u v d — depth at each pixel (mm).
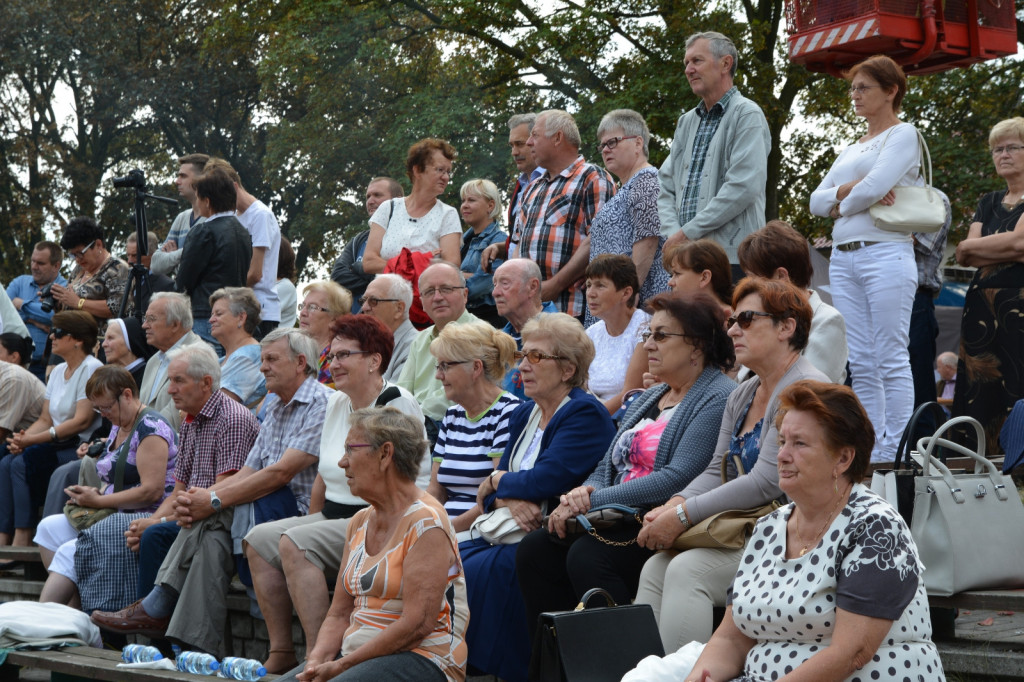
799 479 3062
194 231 7445
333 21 19297
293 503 5590
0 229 24391
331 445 5336
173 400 6367
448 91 18984
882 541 2941
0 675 5941
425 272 6043
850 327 5770
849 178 5730
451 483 5105
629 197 6066
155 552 5773
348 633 4016
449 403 5895
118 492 6391
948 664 3893
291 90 21656
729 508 3875
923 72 8430
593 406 4652
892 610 2895
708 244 4945
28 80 24328
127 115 24031
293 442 5523
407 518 3990
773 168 16016
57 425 7746
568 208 6551
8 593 7367
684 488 4180
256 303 6980
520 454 4828
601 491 4250
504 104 18484
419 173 7430
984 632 4238
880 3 7566
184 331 7203
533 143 6680
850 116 17297
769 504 3885
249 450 6000
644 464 4371
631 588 4203
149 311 7148
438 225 7406
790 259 4480
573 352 4715
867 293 5664
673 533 3906
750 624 3186
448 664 3963
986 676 3801
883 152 5570
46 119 24750
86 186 23953
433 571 3910
